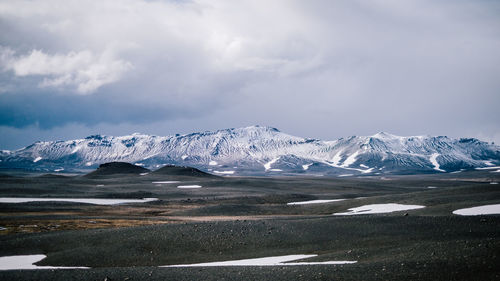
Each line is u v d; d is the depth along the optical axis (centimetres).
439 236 4512
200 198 13588
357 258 3581
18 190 14425
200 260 4178
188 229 5131
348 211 8981
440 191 9781
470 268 2719
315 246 4481
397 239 4494
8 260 4219
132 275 2998
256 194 15225
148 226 5419
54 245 4709
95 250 4475
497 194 8206
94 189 16288
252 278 2794
